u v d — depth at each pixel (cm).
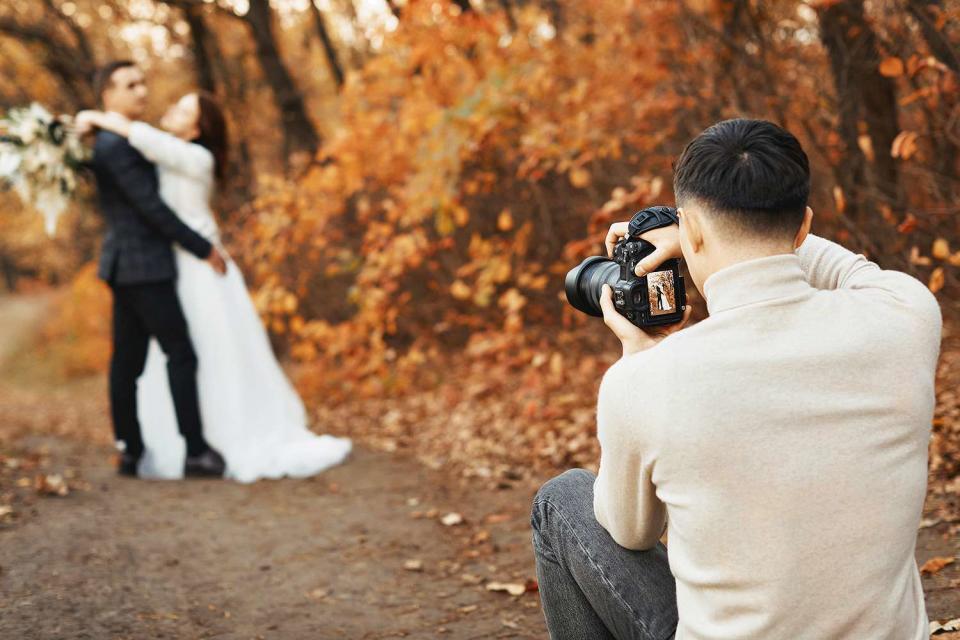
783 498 117
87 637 243
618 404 128
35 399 1337
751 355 121
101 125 436
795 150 128
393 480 430
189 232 443
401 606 271
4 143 422
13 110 426
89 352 1521
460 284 561
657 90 517
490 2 788
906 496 120
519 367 591
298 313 790
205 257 451
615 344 561
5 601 267
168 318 439
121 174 425
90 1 1355
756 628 119
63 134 431
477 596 275
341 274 758
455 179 561
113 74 438
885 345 122
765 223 126
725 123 133
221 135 471
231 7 1061
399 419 581
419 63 609
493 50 594
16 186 429
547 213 591
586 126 517
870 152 376
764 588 118
